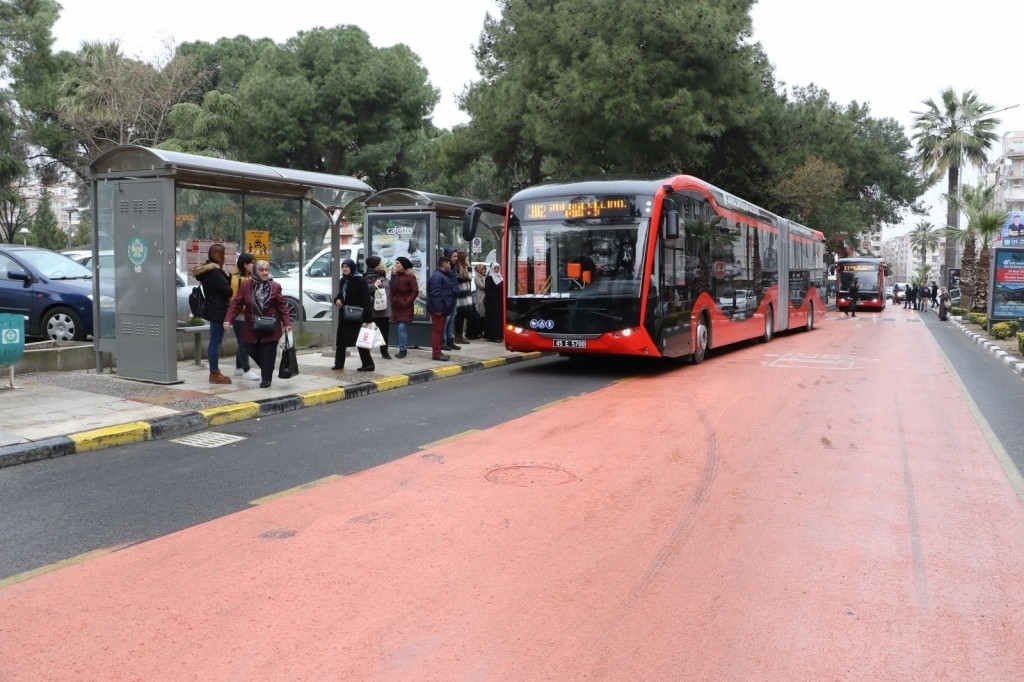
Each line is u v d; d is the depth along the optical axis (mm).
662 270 13188
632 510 5949
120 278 11039
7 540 5258
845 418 9750
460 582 4570
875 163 50094
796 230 24344
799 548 5203
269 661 3656
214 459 7523
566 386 12289
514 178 34250
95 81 34000
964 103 50562
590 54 22391
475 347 16953
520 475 6914
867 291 49438
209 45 48906
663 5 21938
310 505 6031
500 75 30625
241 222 13016
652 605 4305
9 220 41375
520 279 13602
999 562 5012
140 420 8562
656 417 9664
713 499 6254
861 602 4387
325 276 17062
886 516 5906
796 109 39594
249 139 41625
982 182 39219
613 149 23406
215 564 4824
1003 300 24078
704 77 22797
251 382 11203
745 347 19375
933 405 10859
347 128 42531
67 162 39469
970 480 6957
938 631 4051
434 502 6109
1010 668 3686
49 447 7512
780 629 4047
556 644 3854
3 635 3910
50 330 13461
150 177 10594
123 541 5242
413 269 16234
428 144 46406
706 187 15516
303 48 42938
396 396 11297
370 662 3656
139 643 3826
